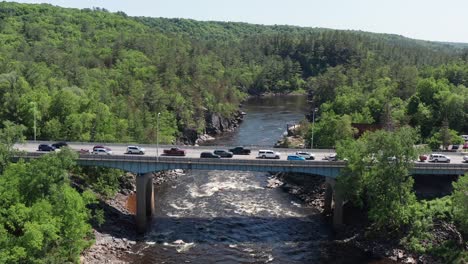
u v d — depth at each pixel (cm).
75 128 12256
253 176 13250
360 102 17100
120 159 9644
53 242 6856
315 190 11562
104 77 19662
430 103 15475
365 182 9012
